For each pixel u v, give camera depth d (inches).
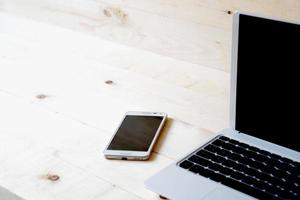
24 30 55.0
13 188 28.3
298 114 28.9
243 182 26.7
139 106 37.9
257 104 30.5
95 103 38.3
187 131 34.0
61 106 37.9
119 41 50.4
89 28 52.4
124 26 49.2
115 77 43.1
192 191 26.4
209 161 28.7
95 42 51.1
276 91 29.5
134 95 39.7
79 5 51.9
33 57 47.8
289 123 29.4
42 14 56.3
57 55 48.1
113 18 49.7
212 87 41.0
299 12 37.2
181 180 27.3
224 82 41.9
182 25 44.9
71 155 31.4
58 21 55.1
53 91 40.4
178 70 44.4
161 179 27.4
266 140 30.5
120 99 39.0
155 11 46.1
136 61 46.4
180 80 42.4
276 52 28.8
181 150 31.6
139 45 48.9
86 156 31.3
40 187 28.4
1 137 33.6
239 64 30.5
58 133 34.0
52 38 52.5
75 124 35.2
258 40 29.3
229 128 32.1
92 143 32.7
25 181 28.9
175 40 45.9
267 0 38.5
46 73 44.0
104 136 33.5
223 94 39.7
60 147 32.3
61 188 28.2
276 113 29.8
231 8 40.9
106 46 50.1
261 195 25.7
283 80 29.0
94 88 40.9
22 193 27.9
